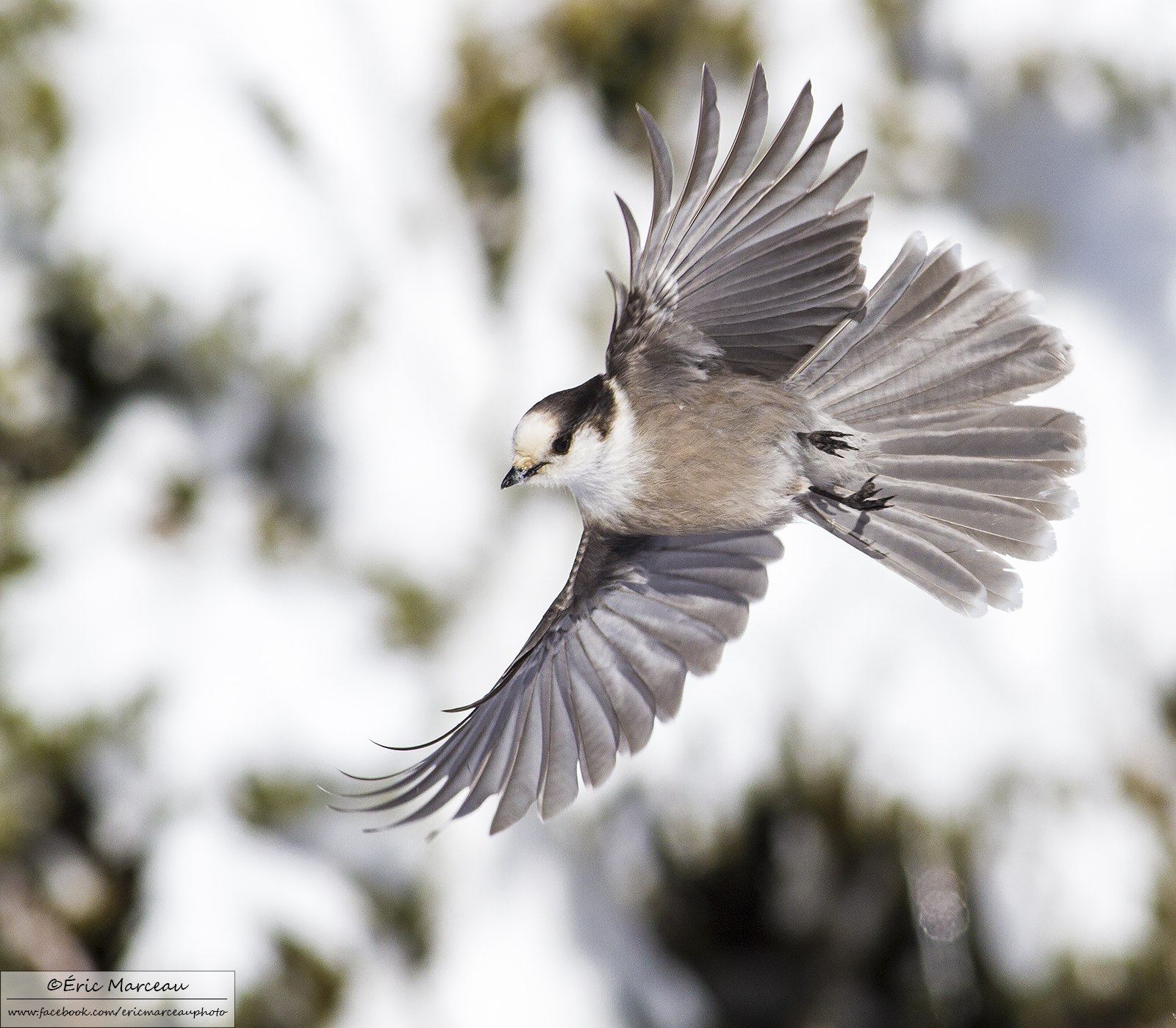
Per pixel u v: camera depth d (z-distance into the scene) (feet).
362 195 38.17
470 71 39.55
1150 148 42.29
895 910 39.45
